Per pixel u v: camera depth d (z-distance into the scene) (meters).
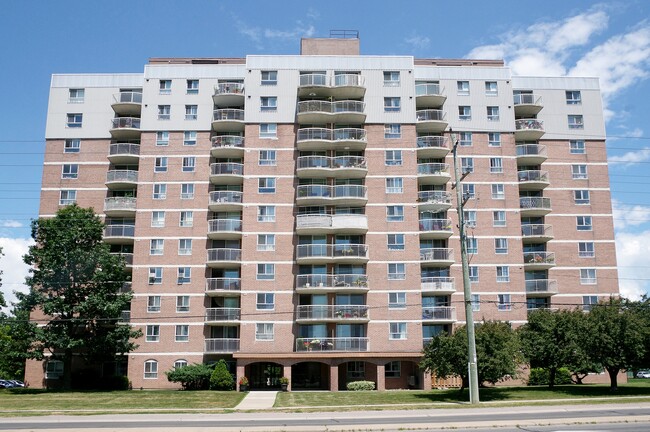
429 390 51.19
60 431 24.14
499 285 59.69
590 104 66.50
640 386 50.34
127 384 55.50
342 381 56.69
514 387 50.00
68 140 62.75
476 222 60.91
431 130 62.72
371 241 57.97
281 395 45.91
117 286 52.81
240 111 61.62
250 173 59.47
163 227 59.34
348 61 62.06
